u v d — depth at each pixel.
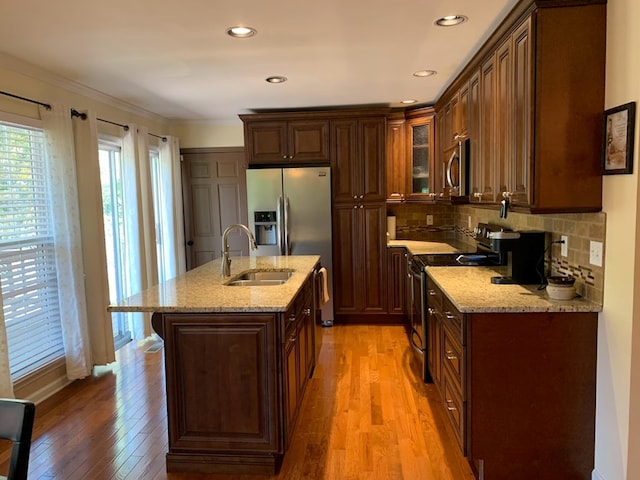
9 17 2.40
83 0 2.21
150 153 5.20
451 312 2.54
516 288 2.61
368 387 3.46
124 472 2.45
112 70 3.39
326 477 2.38
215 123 5.71
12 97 3.07
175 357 2.41
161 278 5.40
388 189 5.16
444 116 4.37
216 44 2.88
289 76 3.67
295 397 2.71
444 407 2.86
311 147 4.97
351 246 5.04
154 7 2.31
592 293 2.22
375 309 5.09
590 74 2.09
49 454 2.63
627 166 1.90
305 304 3.14
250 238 3.18
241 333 2.37
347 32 2.73
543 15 2.09
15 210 3.19
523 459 2.27
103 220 3.87
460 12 2.46
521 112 2.28
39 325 3.38
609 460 2.10
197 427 2.44
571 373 2.21
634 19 1.85
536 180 2.14
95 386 3.57
